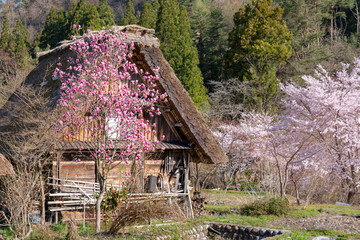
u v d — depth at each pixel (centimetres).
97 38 1041
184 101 1473
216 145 1536
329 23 4697
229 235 1168
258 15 3381
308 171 2000
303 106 2080
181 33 3838
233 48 3459
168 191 1462
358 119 1916
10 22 6794
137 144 1018
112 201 1166
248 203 1520
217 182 2484
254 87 3184
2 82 2459
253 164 2391
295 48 3847
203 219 1264
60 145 1233
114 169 1375
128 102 1011
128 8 5450
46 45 5016
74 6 5438
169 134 1539
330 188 1975
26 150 1073
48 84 1459
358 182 1838
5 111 1542
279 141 1980
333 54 3644
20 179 1010
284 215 1361
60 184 1275
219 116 2792
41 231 947
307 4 4006
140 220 971
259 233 1114
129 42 1327
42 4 7275
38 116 1138
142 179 1420
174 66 3628
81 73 1034
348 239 987
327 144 1916
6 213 1191
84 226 1176
